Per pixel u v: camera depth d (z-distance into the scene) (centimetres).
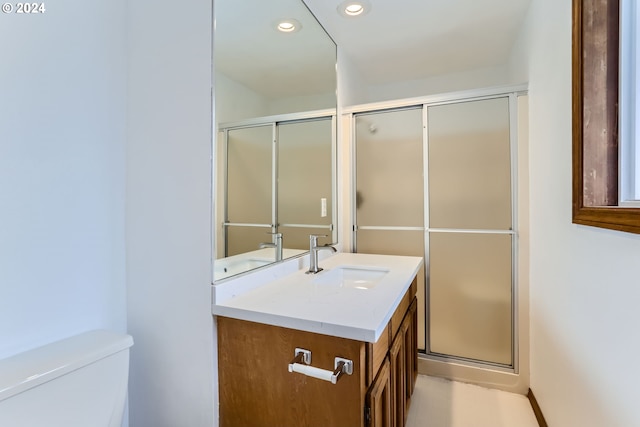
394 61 263
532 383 185
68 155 118
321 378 96
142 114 134
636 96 101
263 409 112
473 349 206
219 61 124
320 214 209
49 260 113
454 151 210
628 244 87
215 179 121
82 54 122
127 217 138
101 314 130
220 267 123
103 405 108
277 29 166
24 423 89
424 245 218
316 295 127
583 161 114
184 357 124
